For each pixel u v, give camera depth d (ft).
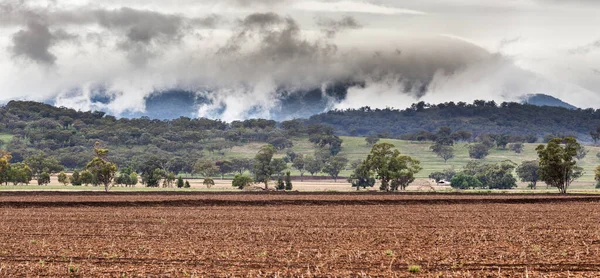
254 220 247.50
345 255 154.61
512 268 137.80
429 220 249.96
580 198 374.22
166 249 165.37
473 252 159.63
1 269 135.85
